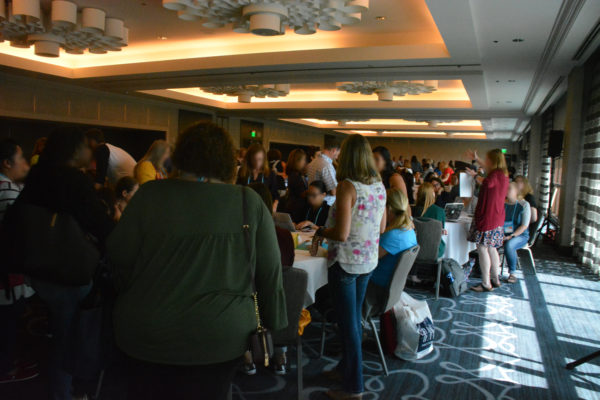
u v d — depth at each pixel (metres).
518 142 25.56
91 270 2.27
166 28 7.10
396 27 6.62
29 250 2.21
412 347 3.35
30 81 10.33
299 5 4.69
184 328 1.35
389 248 3.08
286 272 2.38
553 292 5.33
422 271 5.15
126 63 8.94
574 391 2.97
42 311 4.23
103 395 2.65
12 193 2.78
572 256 7.64
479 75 7.82
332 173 5.09
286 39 7.66
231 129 16.66
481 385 3.01
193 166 1.47
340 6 4.71
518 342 3.77
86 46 6.93
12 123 11.02
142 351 1.36
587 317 4.45
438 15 4.85
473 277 6.04
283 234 2.64
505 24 5.22
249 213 1.47
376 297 3.09
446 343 3.72
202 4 4.71
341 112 14.22
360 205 2.54
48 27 6.21
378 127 20.72
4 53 8.62
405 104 12.83
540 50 6.31
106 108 12.19
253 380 2.97
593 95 6.93
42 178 2.23
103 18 6.03
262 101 14.40
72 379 2.46
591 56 7.28
